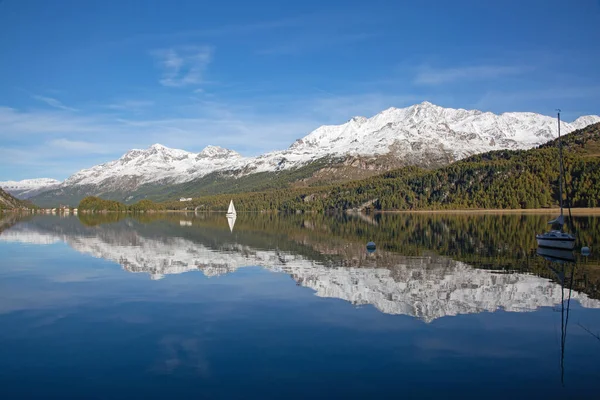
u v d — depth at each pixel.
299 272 58.25
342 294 45.53
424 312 38.94
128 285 50.41
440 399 23.62
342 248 84.25
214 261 68.31
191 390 24.58
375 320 36.56
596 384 25.36
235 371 26.86
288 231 130.12
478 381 25.62
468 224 151.25
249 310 39.53
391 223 166.12
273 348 30.33
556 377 26.17
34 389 24.78
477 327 34.91
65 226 159.00
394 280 52.66
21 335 33.19
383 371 26.81
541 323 36.00
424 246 85.94
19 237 111.94
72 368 27.36
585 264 63.62
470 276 55.03
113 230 137.50
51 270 60.88
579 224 141.12
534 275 55.59
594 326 35.22
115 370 27.08
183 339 32.16
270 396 23.91
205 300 43.12
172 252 79.62
